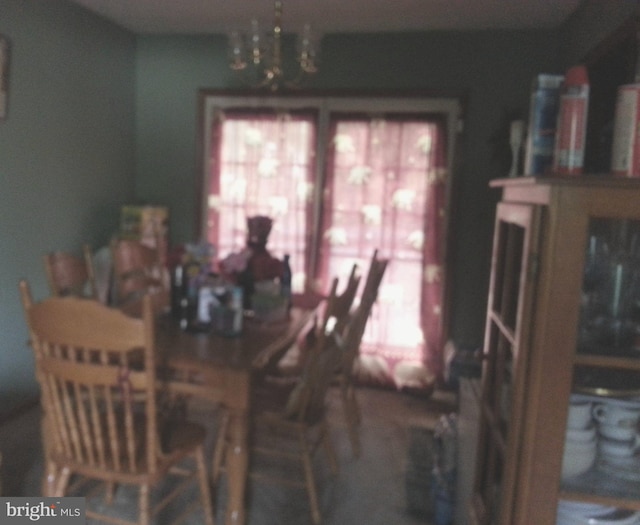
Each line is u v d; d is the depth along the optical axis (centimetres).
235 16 328
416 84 342
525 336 116
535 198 119
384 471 251
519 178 126
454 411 323
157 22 347
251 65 361
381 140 344
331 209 354
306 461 211
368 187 348
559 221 109
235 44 251
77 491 221
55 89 305
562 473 121
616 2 221
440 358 352
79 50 323
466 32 334
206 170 376
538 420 114
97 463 166
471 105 337
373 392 352
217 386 179
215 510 213
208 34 367
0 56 264
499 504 135
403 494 233
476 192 340
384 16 313
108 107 355
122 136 373
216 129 368
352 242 354
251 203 366
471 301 346
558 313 111
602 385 121
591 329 117
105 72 349
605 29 235
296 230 360
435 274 345
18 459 244
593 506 124
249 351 188
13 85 275
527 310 115
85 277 244
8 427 277
